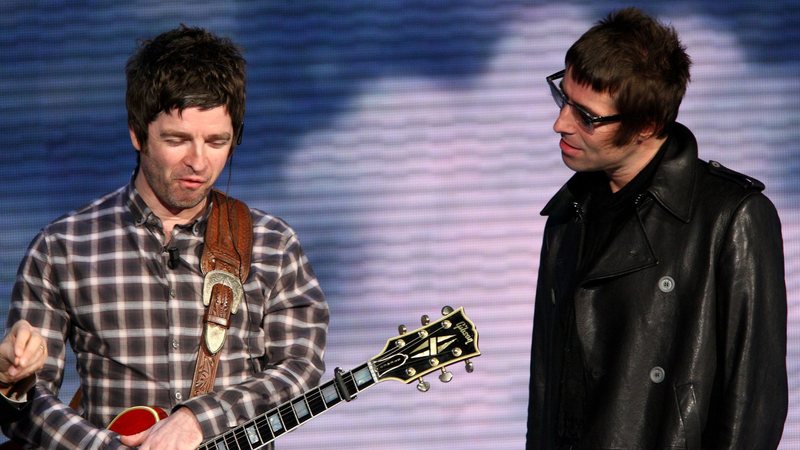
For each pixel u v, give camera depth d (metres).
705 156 18.95
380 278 18.69
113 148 18.92
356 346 18.55
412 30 18.92
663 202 7.08
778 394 6.82
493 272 18.64
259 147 18.83
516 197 18.78
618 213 7.45
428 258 18.72
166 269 7.72
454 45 18.92
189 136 7.27
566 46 18.94
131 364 7.61
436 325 7.73
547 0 18.92
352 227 18.77
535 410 7.92
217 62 7.34
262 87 18.91
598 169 7.26
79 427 7.30
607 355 7.18
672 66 6.93
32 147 18.78
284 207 18.81
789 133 18.92
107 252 7.72
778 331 6.84
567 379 7.41
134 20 18.98
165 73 7.21
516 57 18.92
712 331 6.89
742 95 18.92
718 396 6.87
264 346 7.86
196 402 7.33
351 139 18.89
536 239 18.72
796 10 18.92
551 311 7.77
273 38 18.97
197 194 7.44
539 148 18.83
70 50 18.91
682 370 6.88
